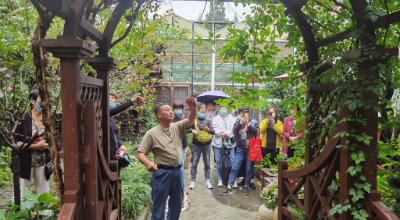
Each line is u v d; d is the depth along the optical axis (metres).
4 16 2.86
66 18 1.90
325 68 2.71
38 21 2.24
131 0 2.59
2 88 2.91
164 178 3.29
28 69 3.03
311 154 2.74
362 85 1.98
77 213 1.99
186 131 3.51
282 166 3.12
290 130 5.96
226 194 5.83
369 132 2.01
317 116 2.67
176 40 6.45
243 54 2.93
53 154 2.34
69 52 1.91
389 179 2.87
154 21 3.58
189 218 4.64
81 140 2.06
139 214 4.28
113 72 5.10
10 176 5.21
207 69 12.03
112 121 3.78
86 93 2.20
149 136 3.30
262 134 6.14
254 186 6.21
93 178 2.08
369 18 1.90
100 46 2.67
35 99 3.02
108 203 2.66
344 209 2.02
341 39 2.44
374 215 2.00
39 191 3.16
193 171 6.18
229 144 5.95
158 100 11.31
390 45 2.58
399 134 3.12
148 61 5.30
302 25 2.71
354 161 2.06
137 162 6.28
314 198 2.56
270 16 2.89
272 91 8.58
